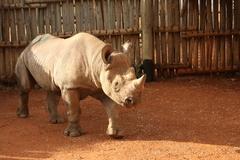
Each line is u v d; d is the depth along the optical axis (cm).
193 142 602
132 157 525
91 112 838
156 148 569
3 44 1182
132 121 741
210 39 1199
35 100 991
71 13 1184
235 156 534
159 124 715
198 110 827
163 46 1205
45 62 673
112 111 625
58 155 540
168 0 1188
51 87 680
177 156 531
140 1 1180
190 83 1128
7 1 1174
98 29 1190
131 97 520
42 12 1185
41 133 667
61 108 880
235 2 1181
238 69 1200
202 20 1188
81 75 610
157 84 1135
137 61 1197
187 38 1202
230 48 1204
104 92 602
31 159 521
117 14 1185
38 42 739
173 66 1205
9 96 1066
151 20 1175
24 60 746
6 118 781
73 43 634
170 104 891
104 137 638
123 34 1192
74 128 650
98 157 525
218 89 1042
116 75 546
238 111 811
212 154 542
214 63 1211
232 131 664
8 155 541
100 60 582
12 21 1187
